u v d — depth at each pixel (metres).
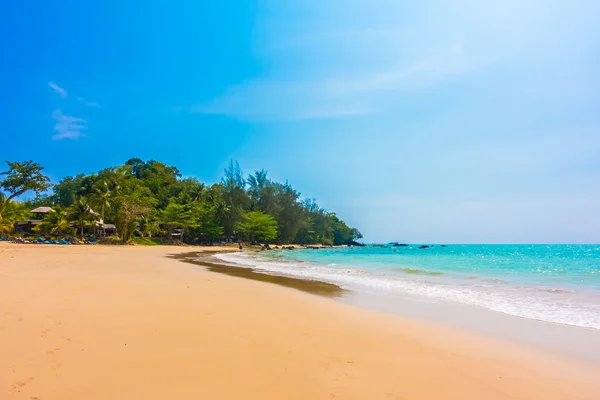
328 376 4.52
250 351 5.32
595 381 4.68
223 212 85.25
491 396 4.13
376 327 7.37
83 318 6.67
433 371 4.88
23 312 6.88
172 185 95.94
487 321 8.20
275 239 98.88
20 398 3.47
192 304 8.76
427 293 12.52
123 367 4.43
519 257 45.56
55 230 56.28
